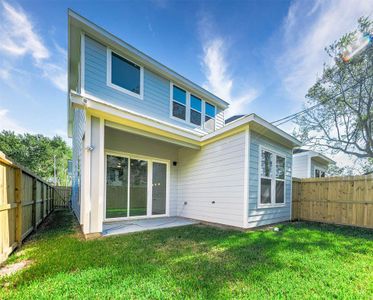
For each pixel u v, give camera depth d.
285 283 2.34
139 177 6.91
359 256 3.25
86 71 5.30
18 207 3.72
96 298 2.02
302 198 7.60
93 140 4.53
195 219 6.88
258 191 5.73
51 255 3.18
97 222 4.41
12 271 2.68
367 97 11.12
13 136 27.73
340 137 12.48
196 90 8.30
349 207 6.29
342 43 11.05
